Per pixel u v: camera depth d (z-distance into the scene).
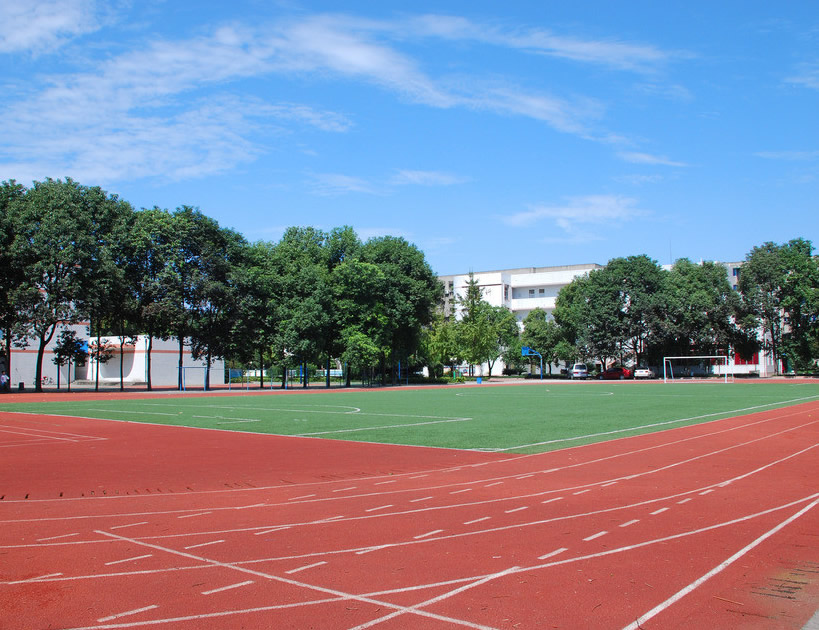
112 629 6.02
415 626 6.07
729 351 90.44
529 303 124.06
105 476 14.55
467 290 105.75
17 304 54.31
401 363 89.31
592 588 7.08
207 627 6.05
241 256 67.06
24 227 55.94
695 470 14.88
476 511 10.77
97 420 30.06
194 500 11.83
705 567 7.80
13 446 20.27
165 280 59.56
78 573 7.59
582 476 14.16
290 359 68.81
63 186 60.41
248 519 10.27
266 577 7.45
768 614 6.38
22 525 9.93
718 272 89.00
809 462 16.05
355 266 74.38
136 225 61.56
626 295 91.56
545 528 9.63
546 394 54.38
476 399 47.25
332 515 10.53
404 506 11.19
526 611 6.44
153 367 81.12
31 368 72.88
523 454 17.86
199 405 41.59
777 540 8.96
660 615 6.35
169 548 8.63
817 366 91.06
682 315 87.50
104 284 57.84
